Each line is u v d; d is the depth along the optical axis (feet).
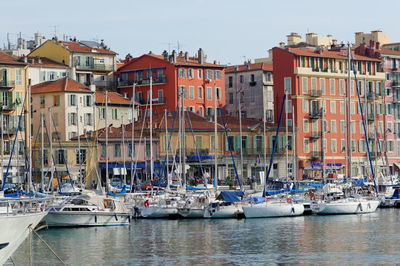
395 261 291.17
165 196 466.29
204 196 442.09
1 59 613.93
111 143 636.07
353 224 404.98
